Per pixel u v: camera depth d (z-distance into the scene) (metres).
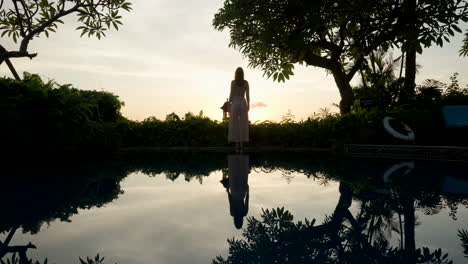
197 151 8.01
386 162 4.76
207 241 1.35
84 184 2.90
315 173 3.70
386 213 1.86
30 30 3.91
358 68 8.80
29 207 2.00
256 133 8.81
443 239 1.39
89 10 4.01
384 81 8.55
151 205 2.07
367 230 1.54
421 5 6.75
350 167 4.20
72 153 6.33
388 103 8.36
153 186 2.85
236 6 8.41
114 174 3.62
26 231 1.48
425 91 8.26
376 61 9.12
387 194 2.42
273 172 3.84
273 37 8.37
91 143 6.63
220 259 1.14
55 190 2.59
